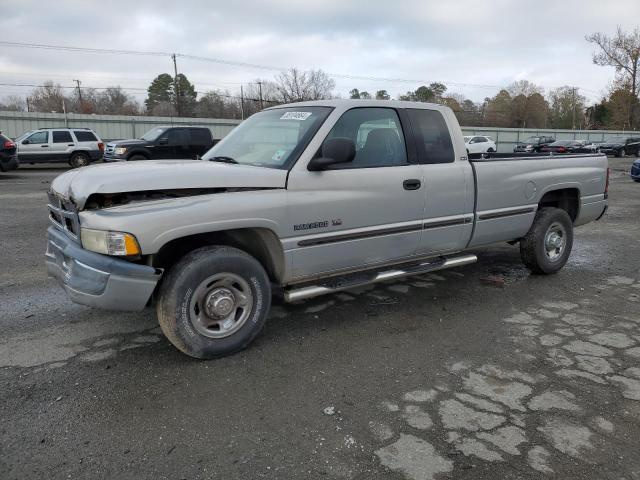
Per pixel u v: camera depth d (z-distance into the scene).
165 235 3.29
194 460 2.62
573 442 2.80
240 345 3.80
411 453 2.70
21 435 2.81
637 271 6.36
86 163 22.52
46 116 35.25
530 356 3.88
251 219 3.62
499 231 5.36
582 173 6.11
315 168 3.91
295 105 4.62
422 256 4.82
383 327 4.41
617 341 4.18
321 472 2.54
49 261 3.96
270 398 3.22
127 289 3.28
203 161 4.28
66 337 4.11
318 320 4.55
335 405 3.15
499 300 5.17
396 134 4.52
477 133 51.25
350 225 4.16
